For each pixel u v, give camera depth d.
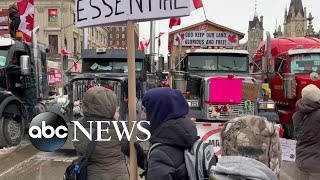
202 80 8.67
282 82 11.44
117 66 11.10
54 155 9.21
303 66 11.38
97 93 3.08
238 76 9.04
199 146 2.52
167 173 2.42
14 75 10.93
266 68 10.95
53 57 44.28
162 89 2.64
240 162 1.86
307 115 4.72
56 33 58.69
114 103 3.13
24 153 9.48
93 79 9.49
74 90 9.52
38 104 11.97
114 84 9.40
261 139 1.88
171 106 2.56
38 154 9.34
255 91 8.37
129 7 3.14
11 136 10.00
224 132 1.98
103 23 3.24
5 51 10.60
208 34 11.62
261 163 1.86
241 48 11.27
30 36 12.84
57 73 23.97
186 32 11.62
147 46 17.55
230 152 1.92
